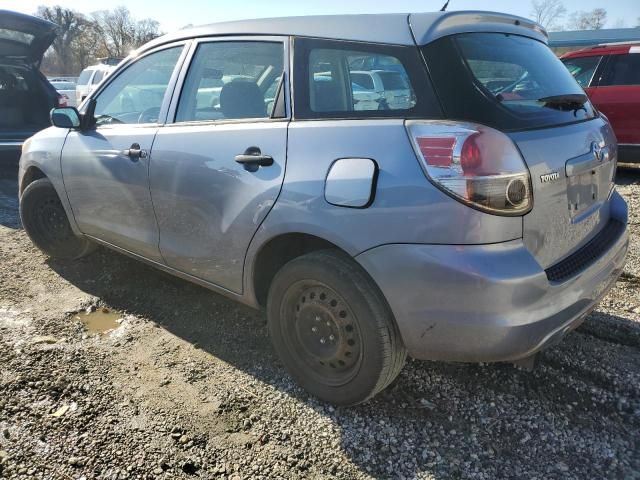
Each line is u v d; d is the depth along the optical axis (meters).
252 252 2.69
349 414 2.59
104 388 2.74
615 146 2.98
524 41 2.71
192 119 3.04
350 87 2.44
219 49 2.99
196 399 2.69
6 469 2.18
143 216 3.31
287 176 2.49
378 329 2.32
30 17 7.15
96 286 3.94
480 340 2.13
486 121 2.14
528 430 2.49
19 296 3.74
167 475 2.20
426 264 2.12
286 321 2.69
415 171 2.14
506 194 2.06
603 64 7.75
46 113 7.88
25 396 2.63
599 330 3.29
